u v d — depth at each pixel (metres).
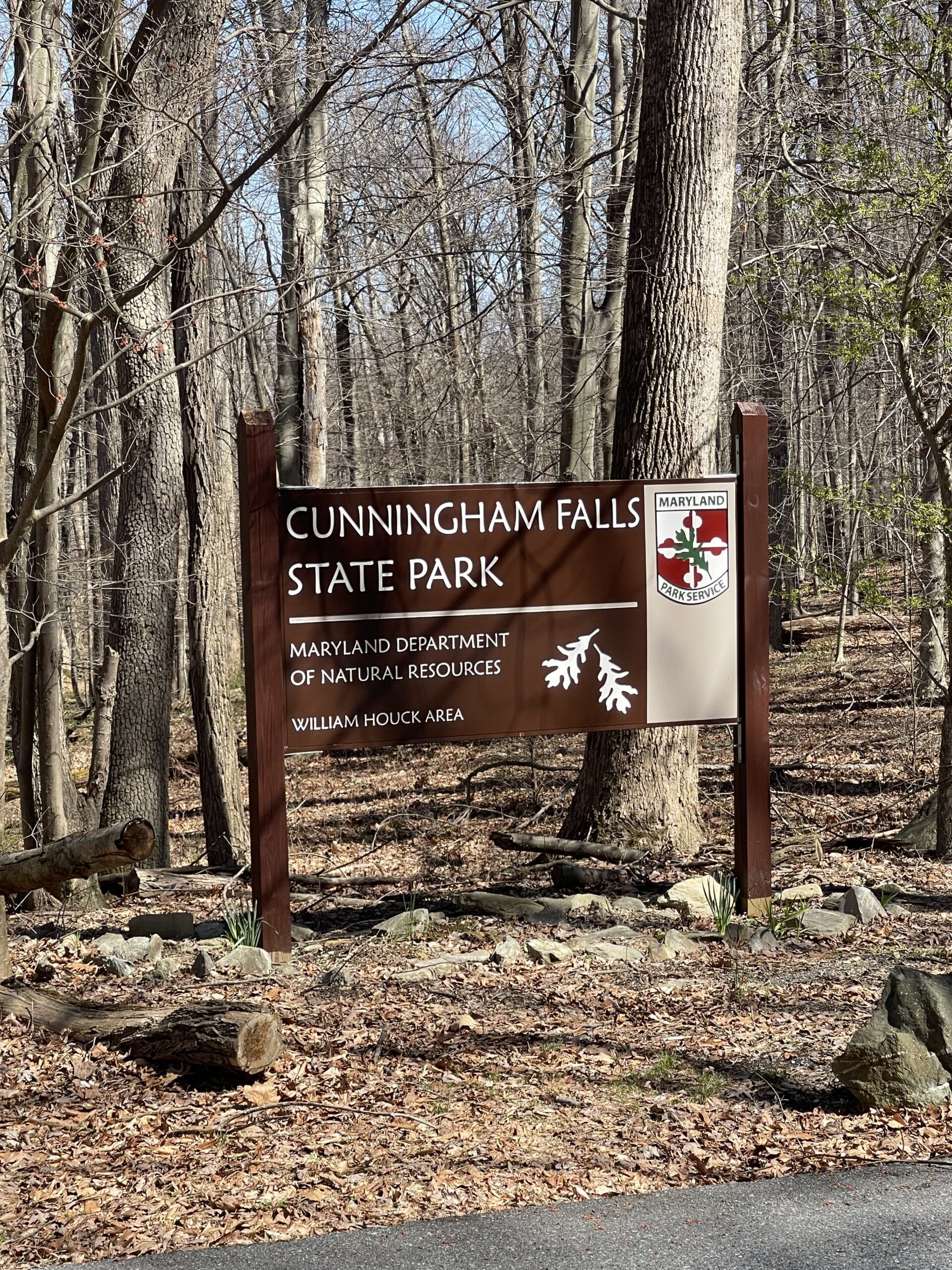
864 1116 4.67
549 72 15.42
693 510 7.61
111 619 12.22
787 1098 4.91
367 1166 4.32
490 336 20.25
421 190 11.46
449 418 22.16
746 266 11.77
